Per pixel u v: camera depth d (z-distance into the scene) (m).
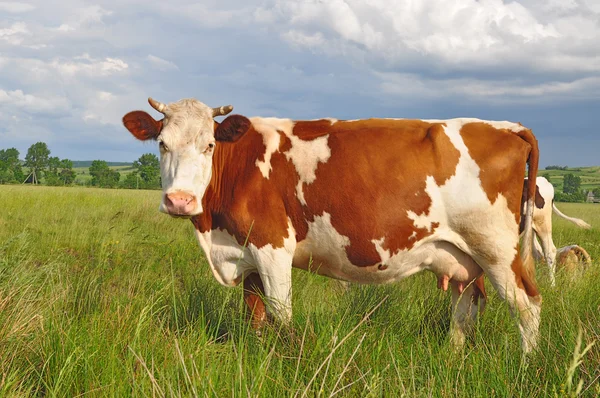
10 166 100.12
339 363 3.56
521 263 4.72
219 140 4.81
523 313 4.61
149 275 6.91
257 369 3.26
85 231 10.23
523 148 4.71
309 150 4.79
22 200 16.50
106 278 6.13
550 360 3.73
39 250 8.49
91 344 3.66
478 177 4.62
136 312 4.39
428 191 4.61
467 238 4.71
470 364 3.66
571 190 121.00
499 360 3.64
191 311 5.00
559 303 5.04
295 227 4.84
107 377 3.33
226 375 3.26
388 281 4.95
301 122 5.04
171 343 3.89
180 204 4.46
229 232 4.93
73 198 19.23
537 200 9.19
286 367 3.73
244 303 5.11
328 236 4.75
